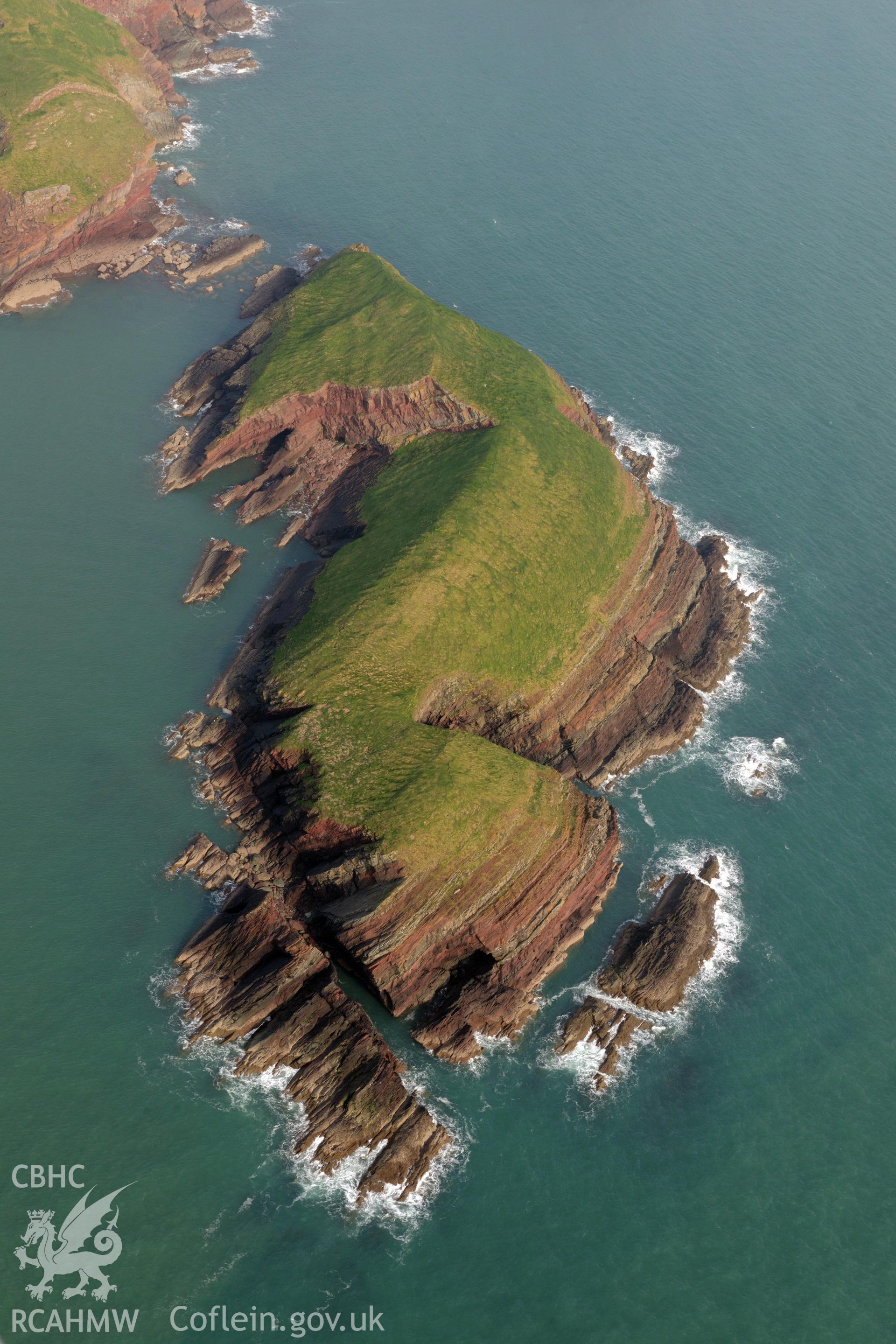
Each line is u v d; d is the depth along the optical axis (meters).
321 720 103.81
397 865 93.00
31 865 96.81
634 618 121.81
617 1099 87.50
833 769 114.44
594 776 110.06
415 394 134.75
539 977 93.88
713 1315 76.19
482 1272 76.81
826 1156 85.31
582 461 129.88
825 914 101.75
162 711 110.44
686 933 97.19
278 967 89.12
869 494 147.25
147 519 130.62
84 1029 86.50
